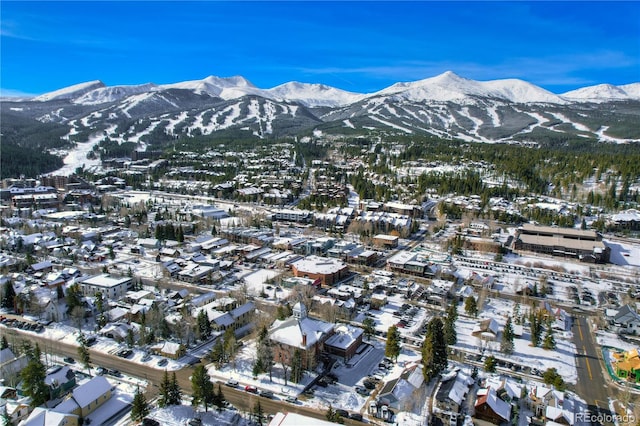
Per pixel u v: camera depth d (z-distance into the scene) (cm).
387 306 16838
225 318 14575
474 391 11212
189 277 19125
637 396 11325
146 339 13338
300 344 12212
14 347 12769
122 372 11950
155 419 9975
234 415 10219
